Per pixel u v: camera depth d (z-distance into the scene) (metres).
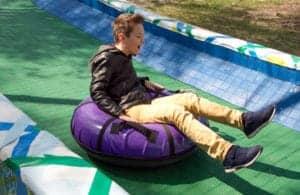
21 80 5.66
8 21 7.81
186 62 5.93
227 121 3.64
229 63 5.54
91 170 3.01
